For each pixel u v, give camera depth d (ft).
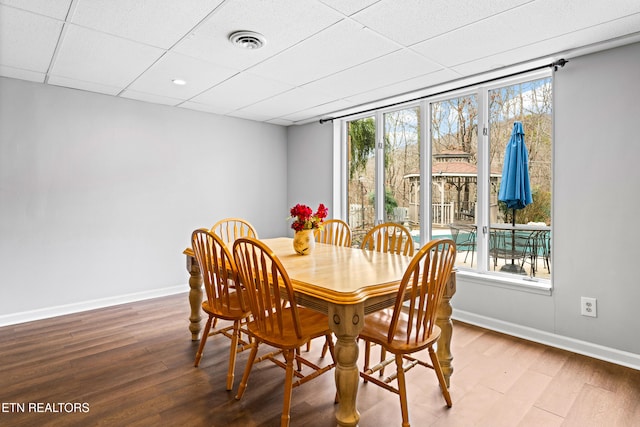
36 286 10.93
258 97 12.30
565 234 8.80
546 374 7.62
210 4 6.48
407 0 6.31
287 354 5.87
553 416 6.19
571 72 8.66
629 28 7.26
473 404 6.55
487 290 10.30
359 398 6.79
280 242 10.58
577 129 8.57
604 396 6.79
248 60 9.04
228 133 15.03
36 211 10.90
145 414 6.23
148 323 10.61
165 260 13.50
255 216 15.97
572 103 8.65
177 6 6.55
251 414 6.27
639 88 7.72
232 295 8.36
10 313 10.52
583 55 8.47
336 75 10.11
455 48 8.30
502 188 10.61
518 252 10.37
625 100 7.90
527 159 10.18
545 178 9.87
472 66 9.39
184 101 12.84
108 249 12.23
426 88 11.16
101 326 10.34
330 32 7.53
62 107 11.23
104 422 5.99
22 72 9.93
